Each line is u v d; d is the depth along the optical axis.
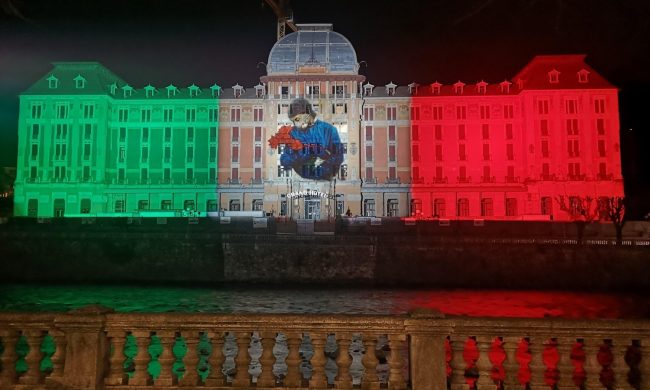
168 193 82.62
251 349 20.73
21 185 81.00
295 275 50.19
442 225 54.78
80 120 82.06
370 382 8.11
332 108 81.38
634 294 46.16
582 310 39.06
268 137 81.06
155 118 84.44
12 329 8.39
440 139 81.94
